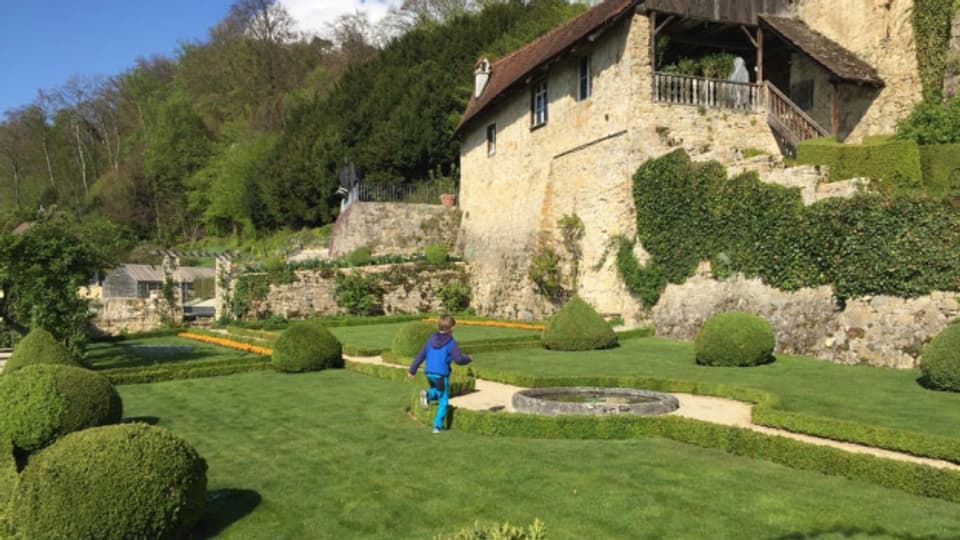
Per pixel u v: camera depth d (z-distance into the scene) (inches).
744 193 637.9
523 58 1143.6
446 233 1325.0
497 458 295.3
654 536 208.5
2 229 570.6
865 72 761.0
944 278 475.2
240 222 2089.1
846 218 536.1
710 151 794.2
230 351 814.5
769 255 606.9
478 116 1186.0
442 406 350.9
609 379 470.3
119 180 2343.8
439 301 1193.4
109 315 1053.2
